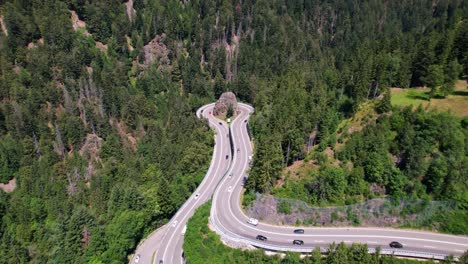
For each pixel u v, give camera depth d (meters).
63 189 143.38
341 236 84.00
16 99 164.38
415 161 87.75
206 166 136.00
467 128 92.69
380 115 102.88
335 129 109.19
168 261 97.31
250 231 88.00
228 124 167.62
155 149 152.25
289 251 79.31
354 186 89.38
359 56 158.88
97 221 107.69
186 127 162.88
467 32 123.00
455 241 80.25
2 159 151.12
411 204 85.69
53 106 170.25
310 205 90.00
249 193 98.88
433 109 98.88
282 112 122.19
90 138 165.62
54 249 104.00
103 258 98.38
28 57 178.50
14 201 137.75
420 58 124.19
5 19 183.50
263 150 94.12
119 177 144.75
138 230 106.50
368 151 93.69
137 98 180.38
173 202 117.94
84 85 179.50
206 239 88.19
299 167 99.50
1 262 111.44
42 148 155.88
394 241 81.12
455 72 109.88
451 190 84.06
